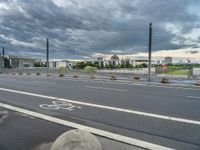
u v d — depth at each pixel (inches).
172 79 908.0
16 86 679.7
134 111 327.9
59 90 583.2
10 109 337.1
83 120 275.1
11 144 192.7
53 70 1754.4
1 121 268.5
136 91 576.7
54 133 223.0
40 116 293.6
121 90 596.4
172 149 185.5
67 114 307.0
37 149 182.1
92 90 589.3
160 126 251.3
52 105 371.9
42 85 721.0
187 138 212.5
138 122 267.7
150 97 471.2
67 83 810.8
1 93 517.3
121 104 383.2
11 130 232.4
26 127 243.4
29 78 1105.4
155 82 852.6
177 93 545.3
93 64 2373.3
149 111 328.5
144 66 2493.8
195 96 493.7
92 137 145.6
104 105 373.1
